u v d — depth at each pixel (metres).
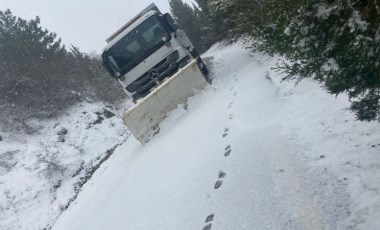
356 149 3.30
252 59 9.88
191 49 9.96
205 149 5.38
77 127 13.90
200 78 8.22
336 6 2.50
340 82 2.69
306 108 4.68
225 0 9.11
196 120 7.02
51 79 15.96
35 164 10.88
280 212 3.04
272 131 4.59
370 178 2.86
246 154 4.38
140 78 9.16
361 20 2.31
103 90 17.39
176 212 4.18
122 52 9.09
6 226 8.93
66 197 9.59
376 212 2.51
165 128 7.89
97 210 6.42
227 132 5.46
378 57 2.28
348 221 2.57
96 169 10.83
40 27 19.19
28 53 17.33
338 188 2.94
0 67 15.65
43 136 13.03
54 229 7.88
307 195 3.04
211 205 3.81
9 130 12.72
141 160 7.10
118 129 14.19
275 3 3.95
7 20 17.89
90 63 20.56
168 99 8.07
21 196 9.80
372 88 2.70
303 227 2.74
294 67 3.21
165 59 9.04
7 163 11.19
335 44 2.63
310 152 3.65
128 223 4.80
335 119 4.01
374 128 3.47
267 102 5.67
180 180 4.94
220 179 4.23
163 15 9.01
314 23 2.70
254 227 3.07
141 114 7.95
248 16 7.44
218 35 25.19
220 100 7.27
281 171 3.59
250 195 3.53
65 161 11.14
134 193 5.70
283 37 3.24
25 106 13.84
